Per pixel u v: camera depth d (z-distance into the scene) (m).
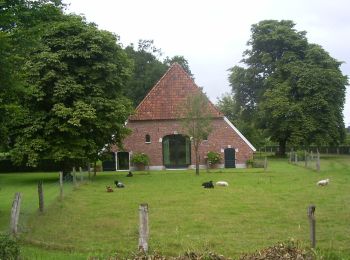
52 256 11.33
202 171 41.00
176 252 11.86
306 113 55.88
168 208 19.52
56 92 32.81
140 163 44.31
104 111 34.53
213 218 16.92
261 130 67.81
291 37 59.69
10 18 14.80
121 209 19.72
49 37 33.84
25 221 16.69
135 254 10.78
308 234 13.99
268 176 33.88
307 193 23.36
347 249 11.90
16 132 33.19
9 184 32.97
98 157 36.59
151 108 45.62
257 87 63.66
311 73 55.44
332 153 72.25
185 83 46.59
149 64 64.38
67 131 32.88
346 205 19.27
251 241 13.15
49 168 47.31
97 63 34.34
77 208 20.06
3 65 14.52
